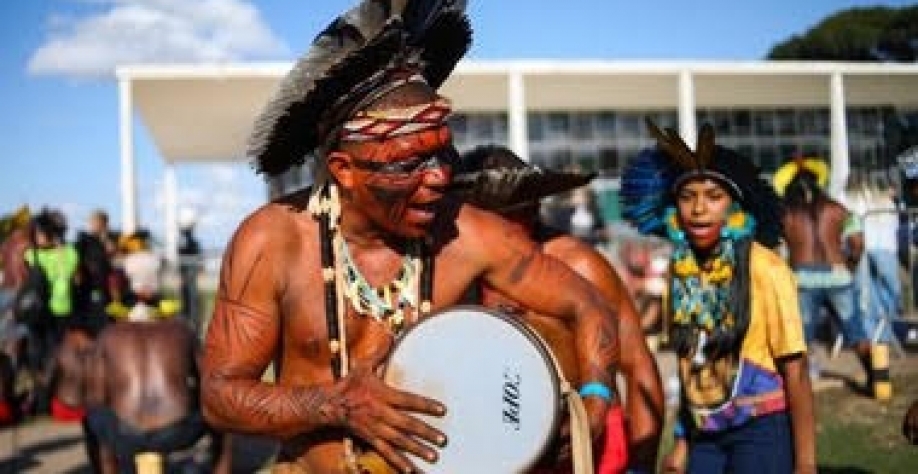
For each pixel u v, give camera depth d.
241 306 2.47
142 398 5.99
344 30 2.45
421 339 2.36
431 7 2.51
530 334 2.36
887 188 9.38
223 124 20.48
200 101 17.69
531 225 3.47
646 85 18.28
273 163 2.61
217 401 2.41
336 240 2.49
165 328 6.25
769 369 3.66
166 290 13.93
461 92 18.02
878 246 9.17
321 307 2.49
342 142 2.40
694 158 3.72
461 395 2.33
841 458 6.54
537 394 2.32
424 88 2.38
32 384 10.08
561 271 2.68
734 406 3.67
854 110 18.20
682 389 3.84
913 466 6.29
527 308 2.67
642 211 4.05
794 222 9.24
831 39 25.36
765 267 3.62
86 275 10.55
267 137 2.51
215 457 6.52
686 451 3.90
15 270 10.38
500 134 20.16
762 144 21.23
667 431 7.12
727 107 20.98
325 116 2.43
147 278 6.76
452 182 2.59
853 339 8.94
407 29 2.48
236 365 2.45
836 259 9.18
